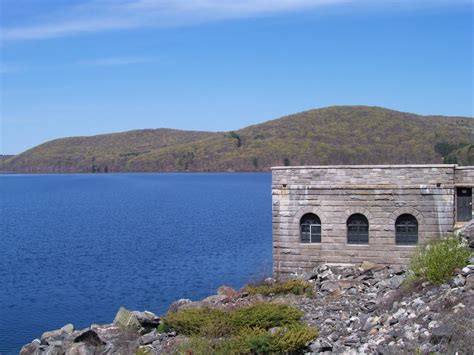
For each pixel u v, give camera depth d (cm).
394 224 4372
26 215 12862
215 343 2806
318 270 4384
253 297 3984
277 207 4609
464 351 2106
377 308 3080
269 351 2597
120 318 3447
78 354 3100
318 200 4516
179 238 8650
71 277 5878
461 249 3169
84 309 4684
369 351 2384
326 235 4506
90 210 13850
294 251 4575
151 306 4722
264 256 6931
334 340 2689
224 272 6009
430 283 2989
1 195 19750
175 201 16112
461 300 2541
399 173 4356
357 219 4478
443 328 2248
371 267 4331
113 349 3125
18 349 3784
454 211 4294
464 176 4278
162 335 3192
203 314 3247
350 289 3866
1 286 5503
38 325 4284
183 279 5709
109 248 7769
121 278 5806
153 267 6356
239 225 10300
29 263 6694
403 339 2359
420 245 4050
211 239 8494
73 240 8600
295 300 3803
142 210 13575
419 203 4325
